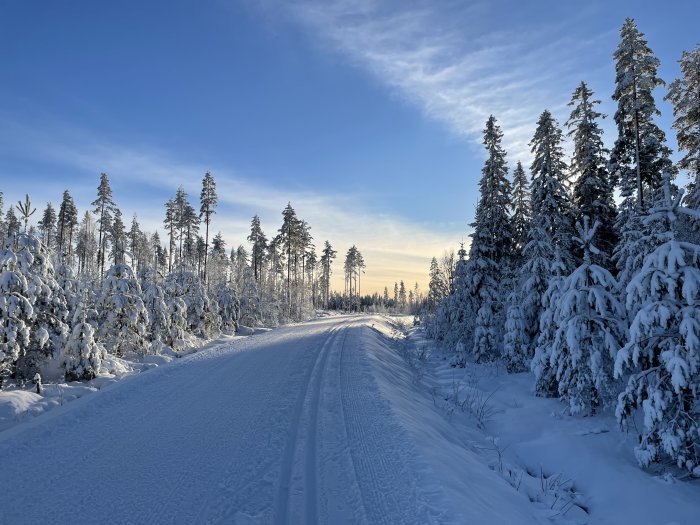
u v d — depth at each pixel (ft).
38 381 39.32
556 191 63.16
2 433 26.89
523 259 73.51
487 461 30.25
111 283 58.49
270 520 16.44
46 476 20.38
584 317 40.29
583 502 27.35
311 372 43.96
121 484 19.49
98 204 154.51
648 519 24.56
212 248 199.31
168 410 31.19
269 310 130.41
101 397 34.37
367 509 17.07
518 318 61.31
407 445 23.27
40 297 44.75
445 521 15.74
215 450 23.45
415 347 91.50
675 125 67.41
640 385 31.09
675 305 29.48
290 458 22.30
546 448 35.19
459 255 79.61
